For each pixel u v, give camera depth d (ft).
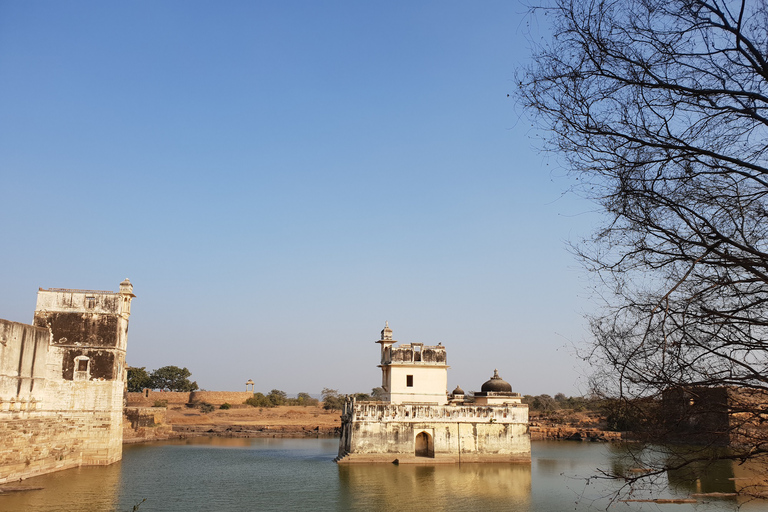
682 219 31.07
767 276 28.43
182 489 156.56
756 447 29.63
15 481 152.97
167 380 493.77
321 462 215.92
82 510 127.03
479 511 134.31
